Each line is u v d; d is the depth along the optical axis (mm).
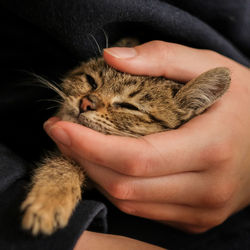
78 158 281
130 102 317
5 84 320
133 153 257
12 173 249
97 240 231
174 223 310
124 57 282
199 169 271
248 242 320
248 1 343
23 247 220
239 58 344
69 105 313
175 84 324
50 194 257
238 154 278
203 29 320
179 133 269
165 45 292
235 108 289
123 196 272
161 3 310
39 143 323
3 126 315
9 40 320
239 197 300
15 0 290
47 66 341
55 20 295
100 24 298
